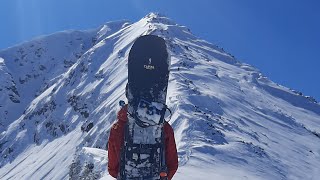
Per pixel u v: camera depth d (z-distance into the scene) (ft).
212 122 226.79
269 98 385.29
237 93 347.97
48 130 526.98
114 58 538.06
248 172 158.51
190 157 155.63
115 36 610.24
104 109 428.15
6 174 470.80
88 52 597.93
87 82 533.55
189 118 210.79
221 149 173.88
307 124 341.41
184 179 117.08
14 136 558.15
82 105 500.74
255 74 442.91
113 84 483.10
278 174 174.09
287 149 233.76
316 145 266.36
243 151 183.21
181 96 260.21
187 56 420.36
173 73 330.75
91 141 386.32
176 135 195.31
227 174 141.90
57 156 425.28
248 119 280.72
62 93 568.00
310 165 207.82
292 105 397.39
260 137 241.76
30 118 579.48
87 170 117.60
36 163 442.09
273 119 310.04
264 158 183.83
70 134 473.26
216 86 344.90
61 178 367.25
